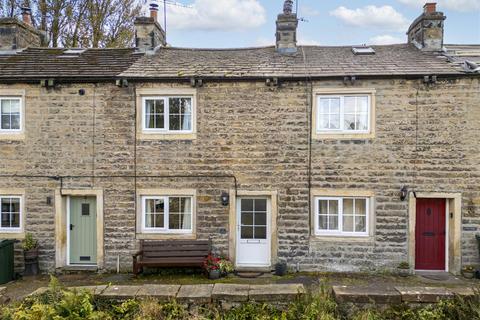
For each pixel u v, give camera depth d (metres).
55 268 9.34
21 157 9.34
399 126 8.87
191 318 5.76
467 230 8.77
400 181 8.88
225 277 8.70
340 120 9.07
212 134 9.20
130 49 11.30
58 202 9.34
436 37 10.55
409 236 8.89
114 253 9.32
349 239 9.01
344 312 5.83
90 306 5.65
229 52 11.29
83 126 9.32
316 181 9.07
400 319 5.70
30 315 5.49
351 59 10.05
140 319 5.56
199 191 9.24
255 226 9.45
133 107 9.27
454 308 5.59
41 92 9.33
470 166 8.73
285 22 10.75
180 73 9.21
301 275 8.84
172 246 9.05
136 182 9.29
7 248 8.73
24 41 11.53
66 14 16.36
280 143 9.11
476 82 8.68
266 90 9.11
